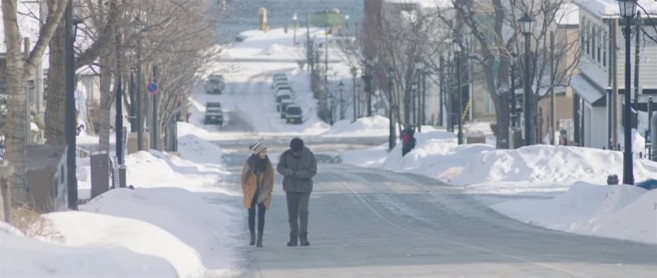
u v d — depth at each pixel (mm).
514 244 49656
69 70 55000
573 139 161875
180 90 145000
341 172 116500
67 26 55156
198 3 112250
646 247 47281
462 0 131750
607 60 137000
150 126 130250
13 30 44812
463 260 41625
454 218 68375
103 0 80875
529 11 128375
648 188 69000
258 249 49562
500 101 126312
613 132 107688
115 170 71500
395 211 73500
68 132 54375
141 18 86188
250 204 50844
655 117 107688
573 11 155375
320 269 39938
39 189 47031
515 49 125688
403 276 36375
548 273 36094
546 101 174750
